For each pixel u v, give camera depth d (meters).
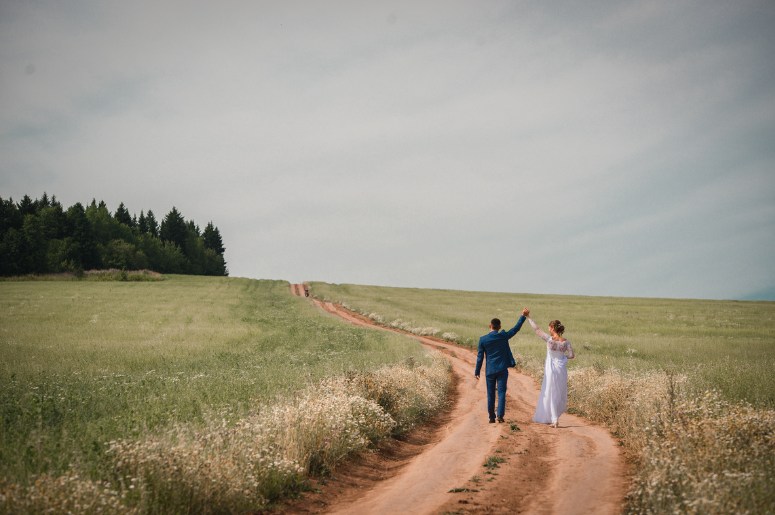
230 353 22.34
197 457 5.96
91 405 10.09
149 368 17.84
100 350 21.56
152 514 5.12
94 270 95.06
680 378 11.32
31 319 35.16
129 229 123.56
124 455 5.86
